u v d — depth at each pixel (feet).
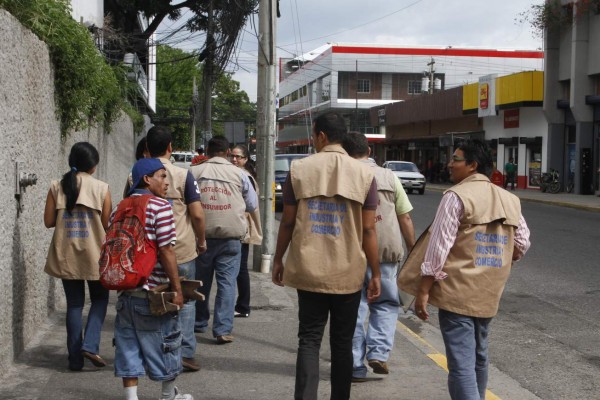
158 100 227.20
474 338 14.38
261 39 35.91
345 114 234.99
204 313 23.71
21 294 20.42
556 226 63.62
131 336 15.15
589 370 21.34
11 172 18.85
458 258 14.16
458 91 145.07
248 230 25.55
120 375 15.08
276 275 15.76
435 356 21.65
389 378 19.31
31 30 23.15
